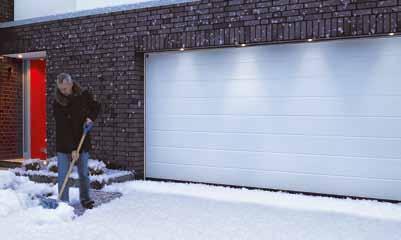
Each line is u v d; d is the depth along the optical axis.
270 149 6.46
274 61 6.44
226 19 6.63
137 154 7.45
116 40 7.62
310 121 6.17
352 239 4.21
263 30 6.32
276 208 5.41
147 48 7.30
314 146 6.14
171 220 4.88
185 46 6.96
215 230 4.49
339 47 5.99
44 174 7.23
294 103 6.29
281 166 6.38
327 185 6.06
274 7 6.25
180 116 7.23
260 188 6.55
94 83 7.87
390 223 4.75
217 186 6.80
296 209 5.36
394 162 5.66
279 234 4.36
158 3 7.20
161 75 7.42
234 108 6.75
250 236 4.29
